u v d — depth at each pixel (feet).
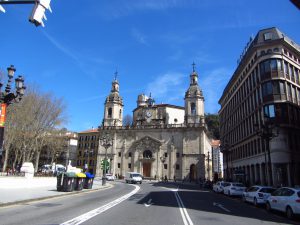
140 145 271.69
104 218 37.70
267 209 57.06
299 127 128.06
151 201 65.98
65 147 291.79
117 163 277.23
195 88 277.03
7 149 164.96
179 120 304.71
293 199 46.52
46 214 39.99
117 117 295.48
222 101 240.12
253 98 145.79
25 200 53.88
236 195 95.30
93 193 88.28
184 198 80.33
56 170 194.80
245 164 160.97
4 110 60.54
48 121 179.52
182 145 260.42
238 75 177.27
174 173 256.93
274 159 119.75
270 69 129.39
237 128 182.80
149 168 265.54
